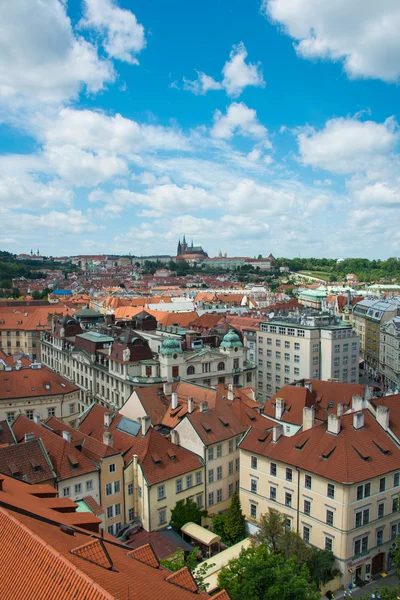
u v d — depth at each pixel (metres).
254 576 47.03
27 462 65.00
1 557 29.19
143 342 117.75
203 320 179.75
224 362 120.44
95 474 69.00
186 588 32.53
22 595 26.17
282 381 144.75
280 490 70.31
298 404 95.12
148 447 74.44
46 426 77.19
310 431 71.06
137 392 93.50
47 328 188.62
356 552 63.28
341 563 62.06
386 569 66.50
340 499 61.78
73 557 27.75
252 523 73.62
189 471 75.12
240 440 78.44
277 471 70.56
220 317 179.00
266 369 150.50
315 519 65.38
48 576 26.11
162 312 198.62
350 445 66.00
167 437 82.44
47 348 165.25
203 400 88.00
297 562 57.78
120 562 32.38
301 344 137.25
